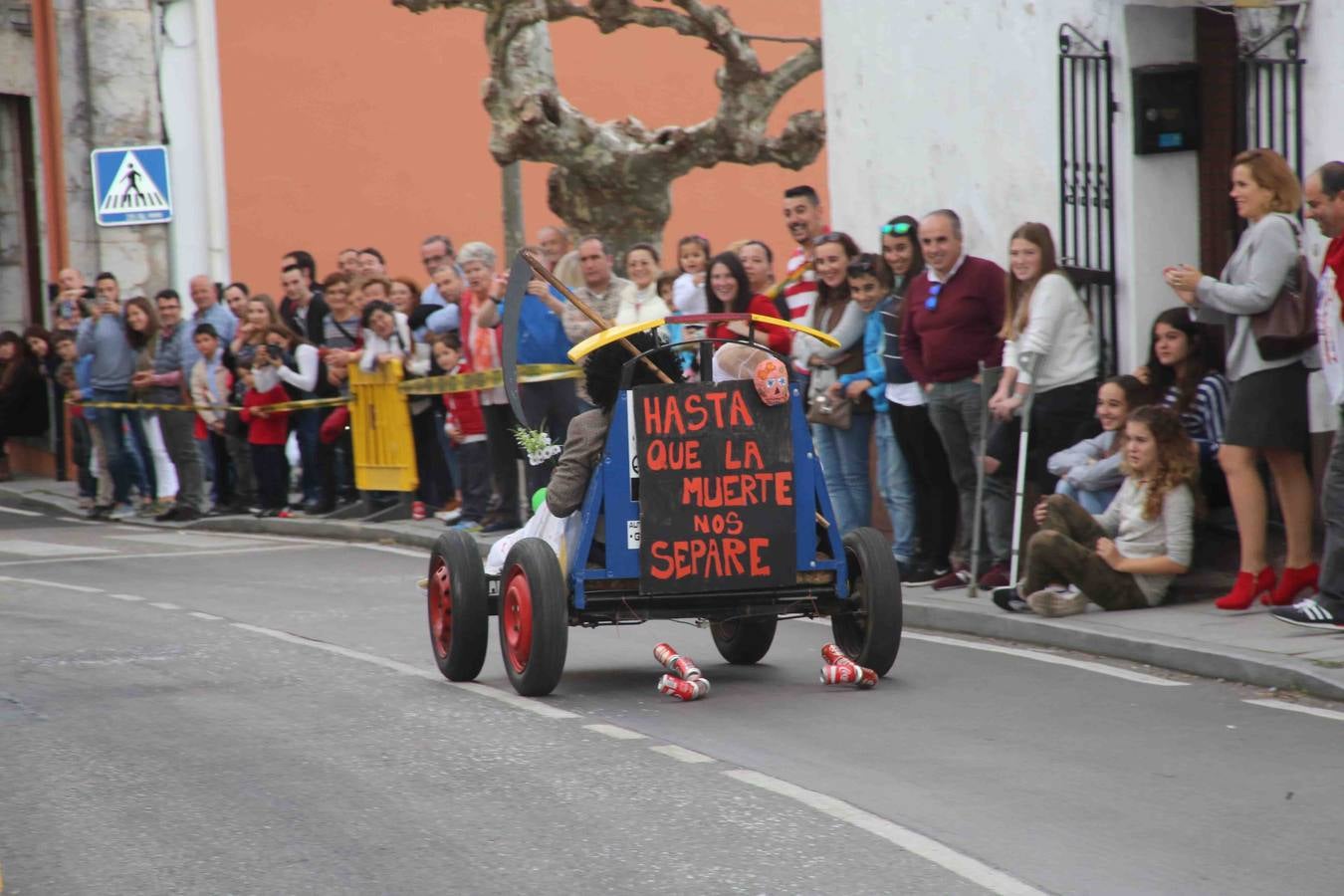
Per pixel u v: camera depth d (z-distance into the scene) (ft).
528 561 37.93
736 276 53.98
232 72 111.86
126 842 27.73
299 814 29.04
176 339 84.38
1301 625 41.16
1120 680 38.83
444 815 28.73
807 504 38.83
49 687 40.86
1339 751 31.83
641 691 39.24
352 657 44.62
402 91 117.19
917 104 59.88
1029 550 44.78
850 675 38.24
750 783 30.40
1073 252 53.21
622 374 38.24
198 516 84.12
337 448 78.54
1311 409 45.88
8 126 111.45
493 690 39.60
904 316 50.83
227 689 40.27
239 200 112.47
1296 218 46.83
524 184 122.21
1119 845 26.53
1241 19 48.08
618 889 24.81
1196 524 45.65
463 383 66.90
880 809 28.63
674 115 126.31
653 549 38.06
